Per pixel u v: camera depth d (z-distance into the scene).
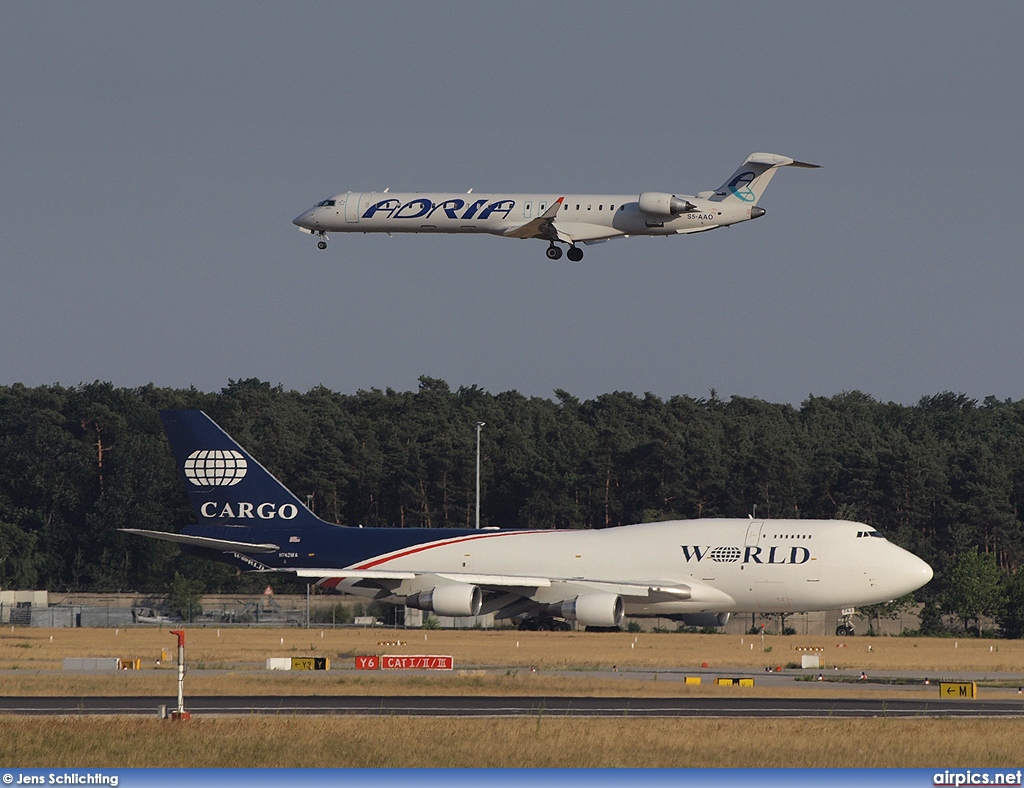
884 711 147.50
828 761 113.94
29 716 135.12
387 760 112.06
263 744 116.44
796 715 143.62
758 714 144.25
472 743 118.25
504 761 112.44
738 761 113.56
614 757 114.38
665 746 118.62
